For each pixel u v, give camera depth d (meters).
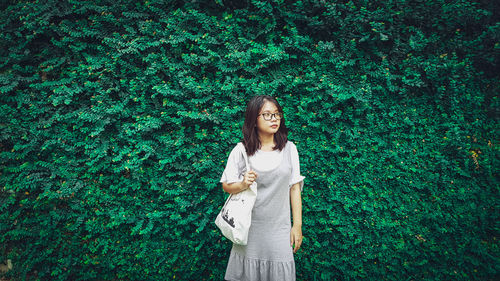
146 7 2.41
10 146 2.46
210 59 2.40
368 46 2.42
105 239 2.48
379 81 2.46
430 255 2.43
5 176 2.41
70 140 2.41
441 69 2.33
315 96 2.41
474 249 2.34
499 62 2.32
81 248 2.47
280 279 1.68
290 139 2.42
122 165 2.37
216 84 2.40
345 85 2.42
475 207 2.38
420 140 2.46
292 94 2.46
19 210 2.41
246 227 1.62
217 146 2.41
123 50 2.29
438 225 2.43
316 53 2.39
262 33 2.43
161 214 2.39
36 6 2.35
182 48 2.45
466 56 2.38
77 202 2.46
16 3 2.43
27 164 2.39
